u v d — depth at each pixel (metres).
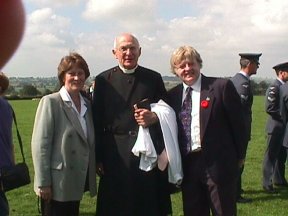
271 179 8.23
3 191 3.83
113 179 4.14
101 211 4.22
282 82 8.08
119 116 4.13
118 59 4.18
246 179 9.47
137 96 4.14
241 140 4.05
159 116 3.98
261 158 12.88
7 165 3.81
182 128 4.06
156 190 4.18
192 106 4.05
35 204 7.53
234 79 6.73
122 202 4.10
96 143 4.21
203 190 4.08
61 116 3.90
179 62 4.02
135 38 4.18
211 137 3.96
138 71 4.23
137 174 4.09
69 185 3.87
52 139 3.89
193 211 4.08
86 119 4.06
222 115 4.00
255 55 6.61
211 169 3.95
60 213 3.94
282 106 7.96
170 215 4.37
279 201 7.55
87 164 3.96
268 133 8.16
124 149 4.10
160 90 4.29
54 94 3.97
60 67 3.94
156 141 4.12
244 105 6.48
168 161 3.99
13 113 4.08
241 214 6.79
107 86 4.21
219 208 3.94
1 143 3.82
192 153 4.02
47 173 3.83
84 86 4.22
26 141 17.12
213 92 3.99
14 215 6.92
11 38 0.36
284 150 8.59
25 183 3.86
